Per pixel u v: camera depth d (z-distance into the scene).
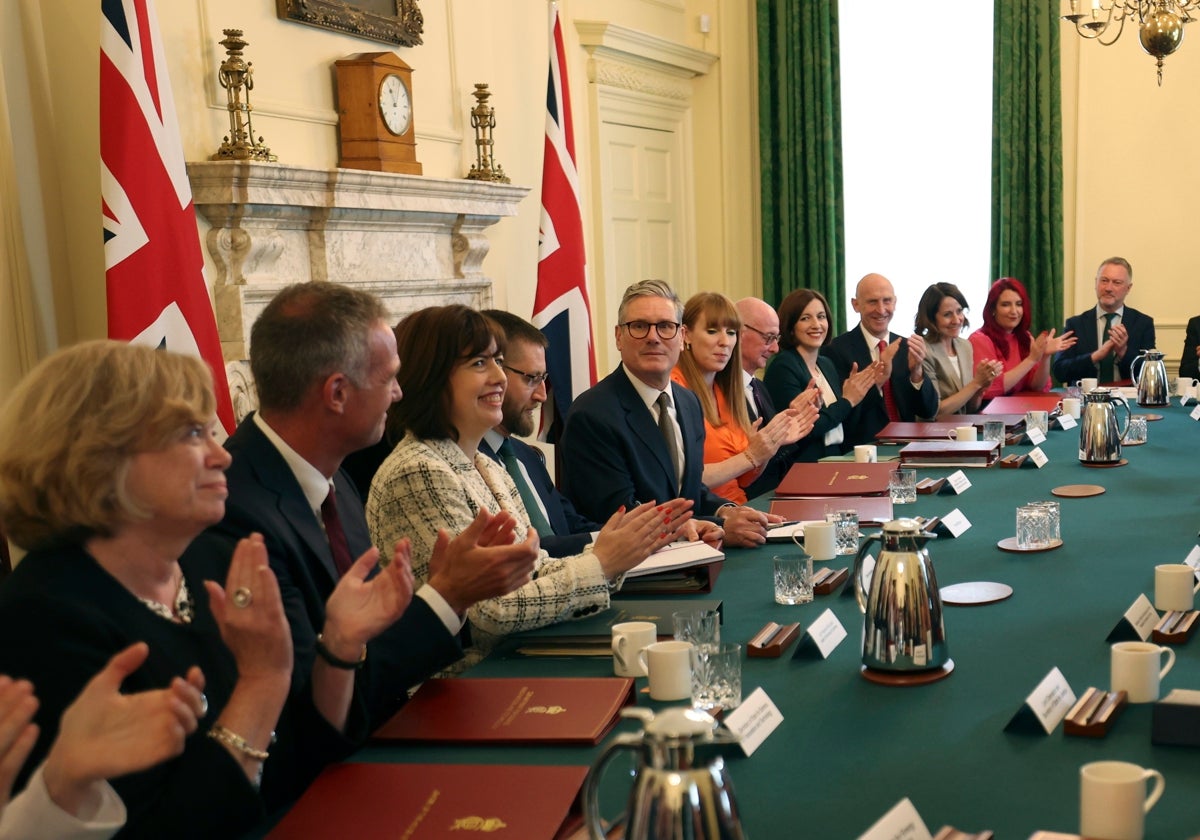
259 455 1.83
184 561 1.54
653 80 7.29
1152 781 1.33
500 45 5.86
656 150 7.46
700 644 1.82
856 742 1.51
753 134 7.98
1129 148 7.07
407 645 1.79
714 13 7.73
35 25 3.39
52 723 1.26
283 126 4.32
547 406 5.62
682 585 2.36
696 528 2.78
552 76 5.69
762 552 2.75
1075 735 1.49
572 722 1.61
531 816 1.30
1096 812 1.18
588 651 2.00
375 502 2.20
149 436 1.32
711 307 3.89
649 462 3.11
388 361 1.88
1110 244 7.19
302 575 1.77
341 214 4.34
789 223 7.80
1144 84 6.99
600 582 2.14
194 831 1.26
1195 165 6.94
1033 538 2.58
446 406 2.25
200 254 3.53
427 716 1.66
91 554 1.37
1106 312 6.68
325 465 1.89
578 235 5.71
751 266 8.10
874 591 1.76
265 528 1.74
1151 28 5.08
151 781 1.31
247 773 1.31
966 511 3.04
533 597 2.07
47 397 1.31
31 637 1.28
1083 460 3.75
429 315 2.28
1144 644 1.64
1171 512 2.91
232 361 3.92
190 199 3.52
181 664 1.40
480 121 5.34
